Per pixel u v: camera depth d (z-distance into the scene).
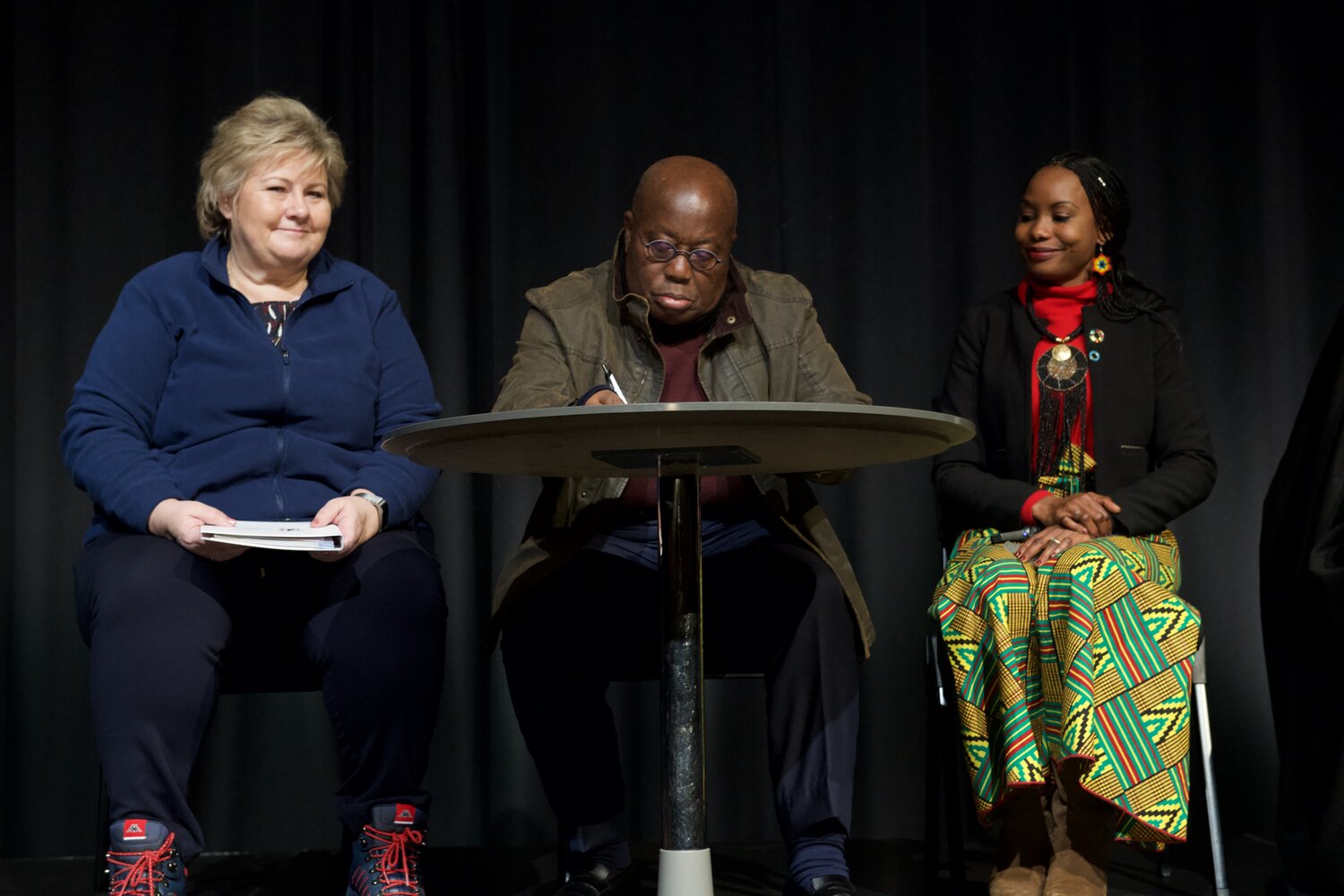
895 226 4.03
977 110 4.08
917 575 3.95
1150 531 2.93
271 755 3.82
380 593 2.54
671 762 2.17
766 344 2.81
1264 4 4.06
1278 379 4.00
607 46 4.07
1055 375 3.15
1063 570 2.63
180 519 2.41
